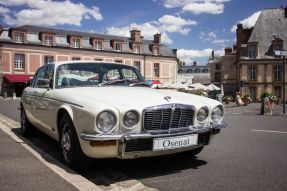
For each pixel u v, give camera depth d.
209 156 5.78
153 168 5.01
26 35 48.88
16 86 48.34
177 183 4.30
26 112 7.20
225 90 64.12
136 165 5.16
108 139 4.12
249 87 53.38
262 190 4.04
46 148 6.39
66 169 4.67
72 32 54.69
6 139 7.09
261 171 4.85
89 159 4.64
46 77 6.31
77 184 4.01
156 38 61.44
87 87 5.46
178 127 4.63
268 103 18.36
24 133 7.44
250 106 30.75
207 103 5.05
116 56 56.25
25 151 5.83
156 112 4.41
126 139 4.15
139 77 6.29
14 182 4.07
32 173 4.44
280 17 56.06
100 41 54.88
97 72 5.90
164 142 4.43
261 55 53.31
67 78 5.70
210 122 5.00
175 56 62.88
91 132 4.22
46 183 4.03
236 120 13.16
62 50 51.25
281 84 52.00
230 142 7.24
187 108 4.68
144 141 4.35
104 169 4.95
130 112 4.26
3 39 47.19
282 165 5.20
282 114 17.58
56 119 5.20
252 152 6.14
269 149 6.45
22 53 48.31
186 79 92.38
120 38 58.91
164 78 61.47
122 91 5.05
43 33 49.97
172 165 5.17
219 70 75.69
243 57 53.97
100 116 4.15
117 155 4.27
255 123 11.73
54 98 5.32
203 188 4.10
